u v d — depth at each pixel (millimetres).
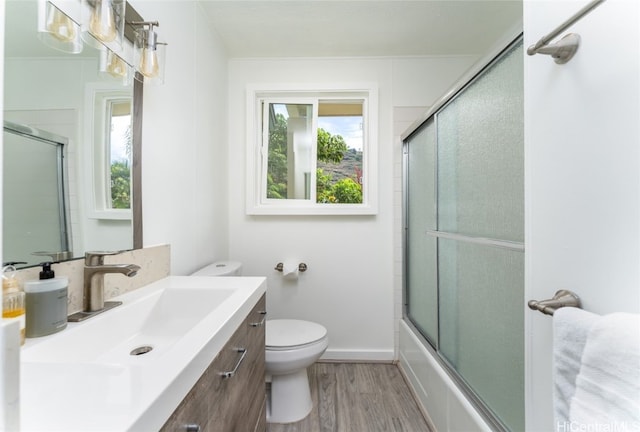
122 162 1002
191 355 552
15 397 282
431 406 1447
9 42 650
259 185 2176
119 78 956
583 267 552
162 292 1037
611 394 452
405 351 1917
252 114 2096
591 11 517
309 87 2086
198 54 1602
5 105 646
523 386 882
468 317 1212
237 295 976
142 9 1107
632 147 466
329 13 1683
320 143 2221
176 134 1370
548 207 638
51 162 749
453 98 1328
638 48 457
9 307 589
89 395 423
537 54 667
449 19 1741
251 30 1838
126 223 1017
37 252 704
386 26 1808
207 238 1729
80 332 698
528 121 700
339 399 1668
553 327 570
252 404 1029
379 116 2129
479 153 1112
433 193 1587
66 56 786
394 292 2105
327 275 2131
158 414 426
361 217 2125
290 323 1709
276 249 2133
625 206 478
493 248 1030
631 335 435
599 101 517
